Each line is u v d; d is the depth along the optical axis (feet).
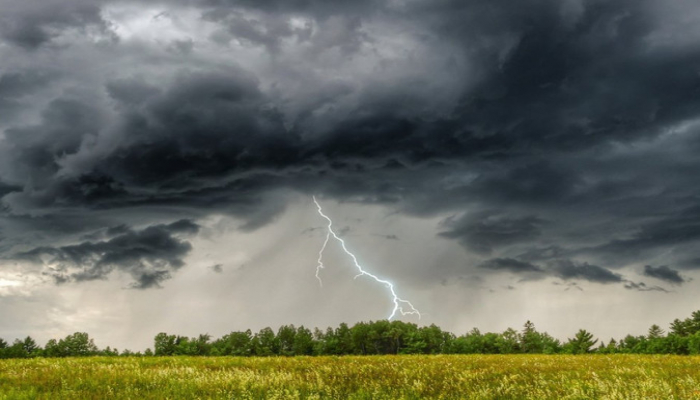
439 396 55.31
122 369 73.82
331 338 379.76
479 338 349.82
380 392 57.00
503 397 55.72
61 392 53.26
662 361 93.66
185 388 57.93
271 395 55.01
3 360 88.94
